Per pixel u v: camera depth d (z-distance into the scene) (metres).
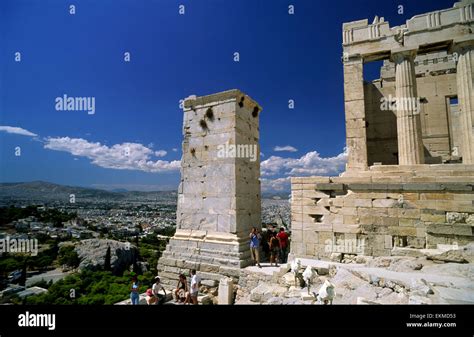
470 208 12.41
